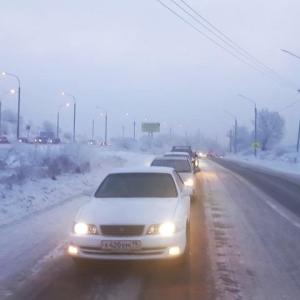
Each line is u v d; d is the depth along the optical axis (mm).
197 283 7785
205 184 27562
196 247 10438
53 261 9023
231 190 23875
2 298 7004
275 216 15242
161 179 10117
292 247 10602
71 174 27078
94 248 8133
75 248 8258
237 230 12570
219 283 7793
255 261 9250
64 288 7500
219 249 10250
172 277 8102
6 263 8828
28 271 8359
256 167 54312
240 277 8148
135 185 9953
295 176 38875
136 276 8148
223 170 44812
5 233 11445
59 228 12281
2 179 20000
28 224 12719
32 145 33125
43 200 16984
